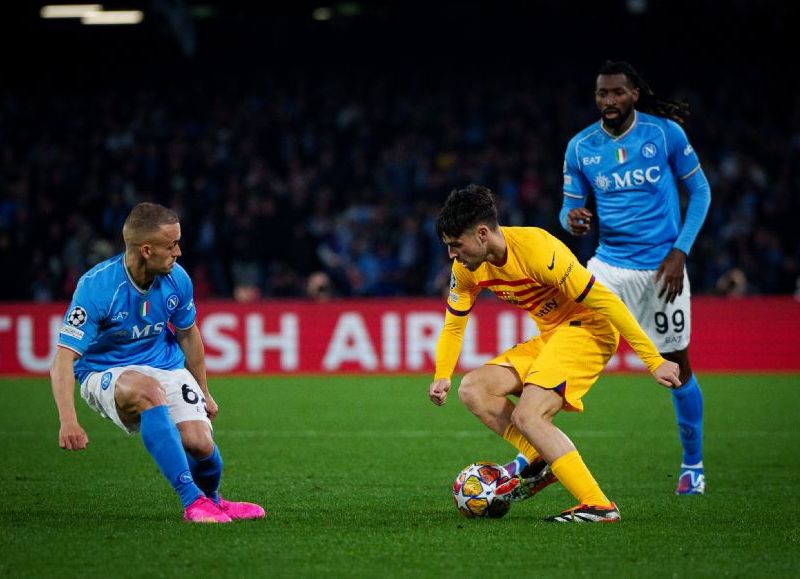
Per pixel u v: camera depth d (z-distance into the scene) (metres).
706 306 55.69
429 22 93.62
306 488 24.94
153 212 19.05
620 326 19.53
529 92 86.31
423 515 21.09
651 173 24.72
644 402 44.34
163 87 92.81
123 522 19.88
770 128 81.62
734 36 91.25
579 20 92.44
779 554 17.28
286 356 56.09
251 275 68.81
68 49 93.81
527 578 15.61
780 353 55.47
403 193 76.69
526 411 19.83
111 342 19.86
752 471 28.05
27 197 75.94
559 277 19.58
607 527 19.56
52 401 45.09
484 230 19.44
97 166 78.81
